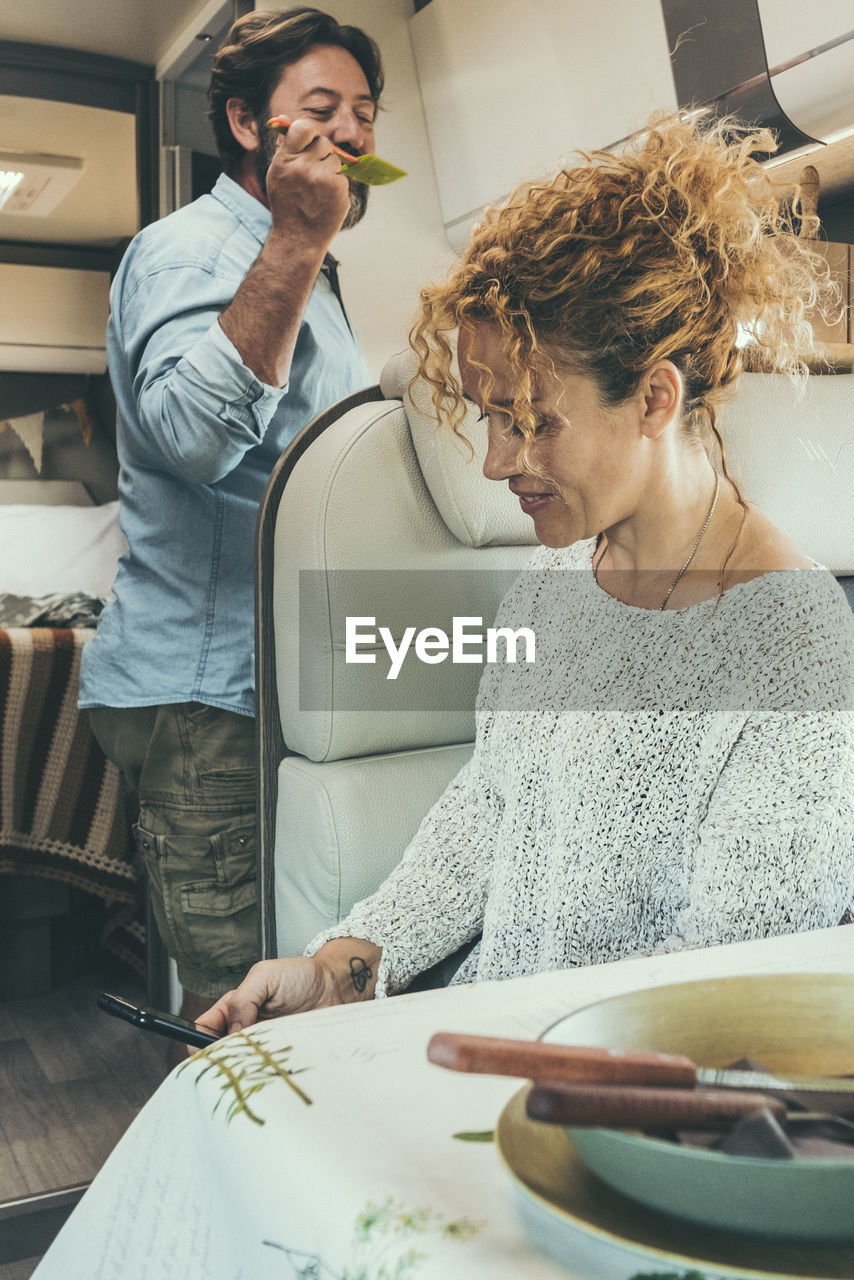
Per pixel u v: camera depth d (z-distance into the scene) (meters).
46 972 2.65
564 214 0.80
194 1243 0.44
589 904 0.89
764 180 0.92
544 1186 0.34
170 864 1.68
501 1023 0.51
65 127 2.46
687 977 0.57
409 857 1.03
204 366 1.48
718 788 0.84
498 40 1.94
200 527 1.68
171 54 2.23
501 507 1.23
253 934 1.71
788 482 1.34
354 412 1.25
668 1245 0.31
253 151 1.79
